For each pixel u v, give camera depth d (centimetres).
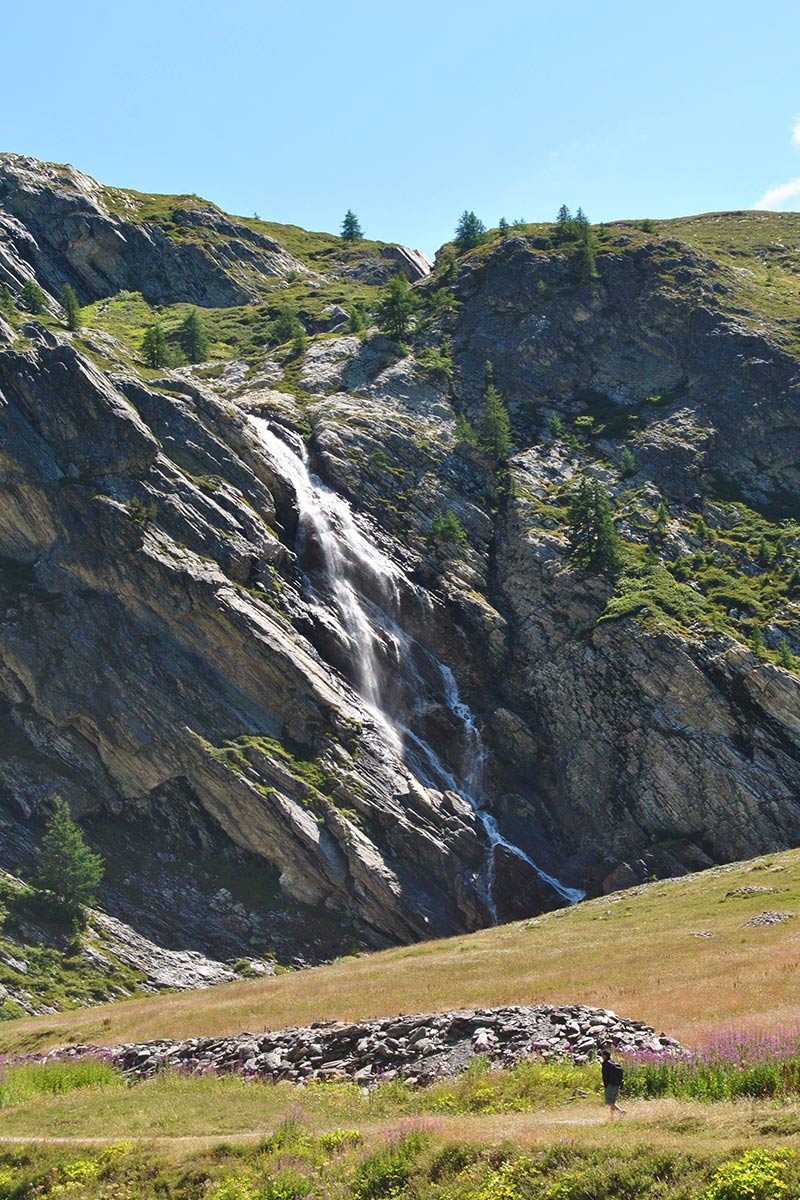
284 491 11775
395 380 14600
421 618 11300
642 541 12156
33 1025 5722
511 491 12825
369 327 16638
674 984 4381
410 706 10625
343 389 14450
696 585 11531
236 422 11925
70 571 10012
